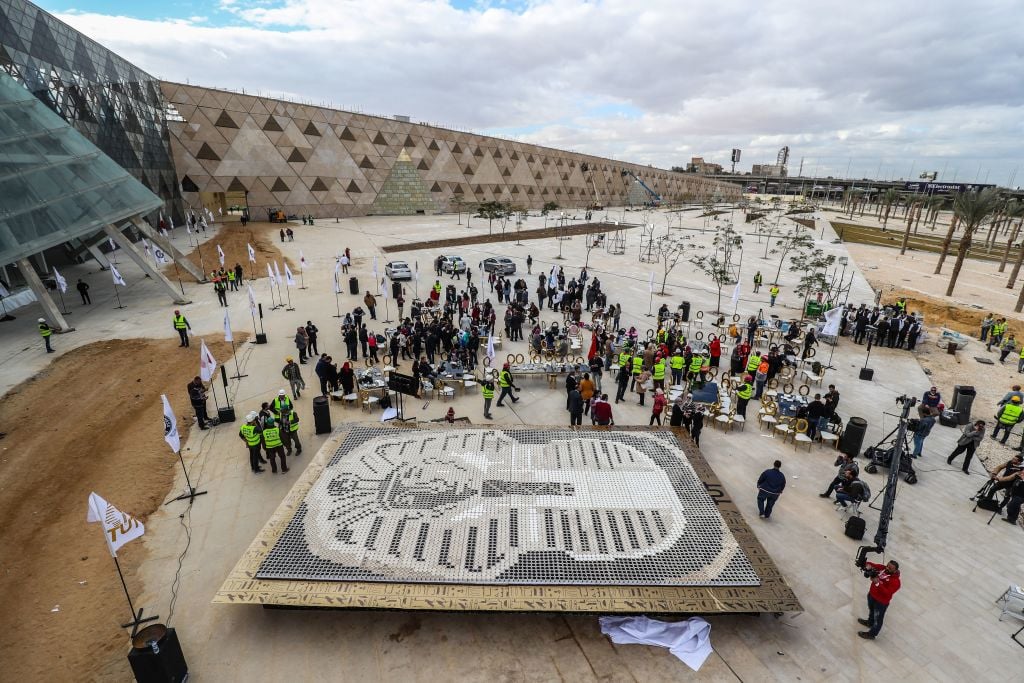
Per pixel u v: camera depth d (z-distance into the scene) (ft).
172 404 54.60
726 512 36.17
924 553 35.73
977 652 28.25
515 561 30.73
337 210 237.04
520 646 27.76
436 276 122.01
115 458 44.27
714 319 93.25
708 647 27.73
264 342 73.51
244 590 28.45
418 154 260.21
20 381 59.26
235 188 206.18
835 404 49.83
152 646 23.44
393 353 65.46
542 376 63.52
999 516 39.99
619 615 29.19
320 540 32.04
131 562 33.12
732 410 55.21
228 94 197.47
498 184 302.66
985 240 242.37
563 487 37.63
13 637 27.71
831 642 28.45
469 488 37.27
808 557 34.78
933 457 48.62
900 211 440.86
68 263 120.67
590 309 95.45
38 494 39.42
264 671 26.18
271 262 130.11
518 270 133.69
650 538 32.94
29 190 75.92
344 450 41.75
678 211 314.76
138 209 95.61
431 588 28.78
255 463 42.83
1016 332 93.09
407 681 25.79
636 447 43.06
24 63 107.04
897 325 78.54
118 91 149.59
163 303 93.04
